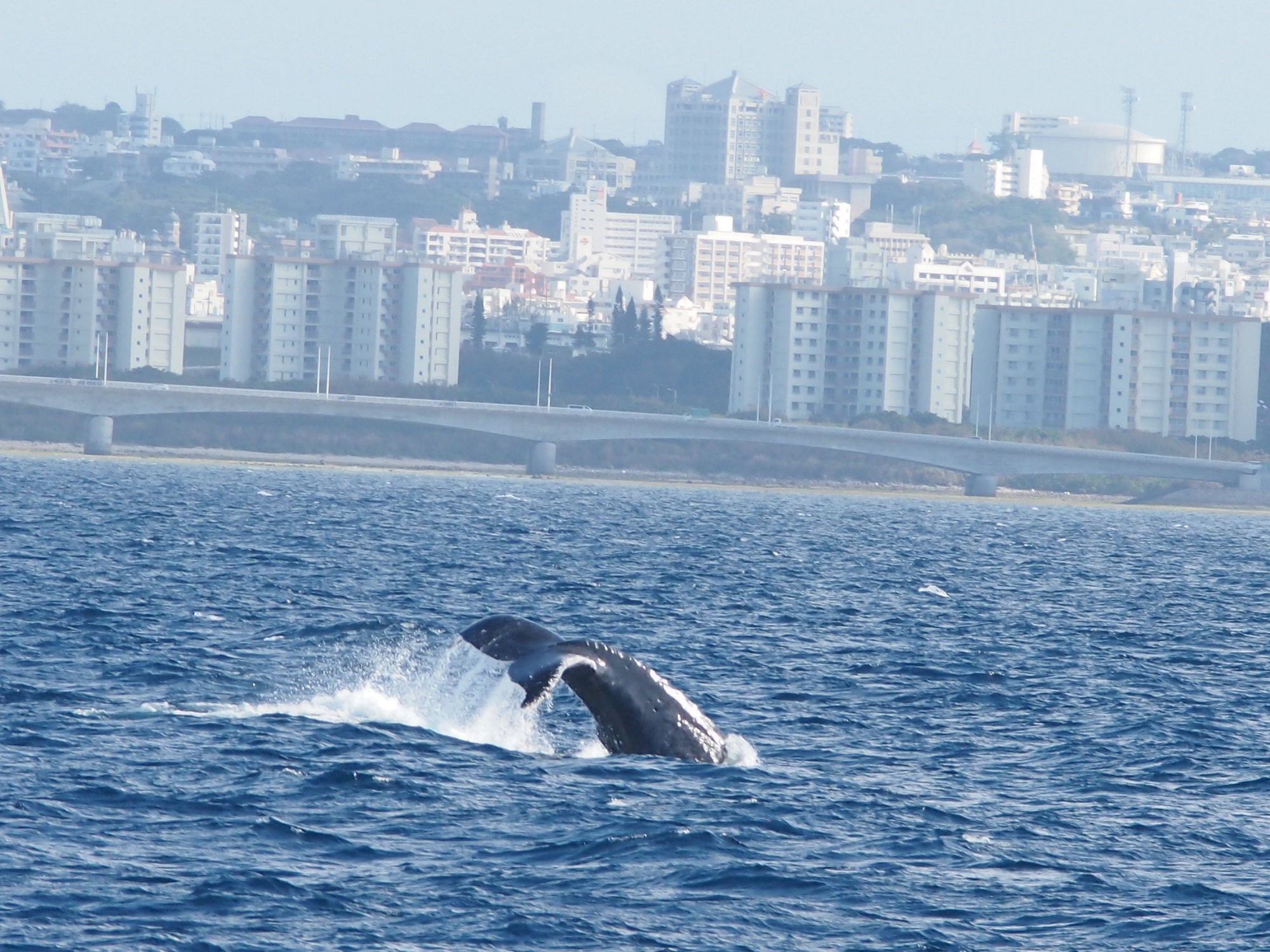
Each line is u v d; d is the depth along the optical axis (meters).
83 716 120.62
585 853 88.12
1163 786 111.94
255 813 94.19
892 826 96.31
